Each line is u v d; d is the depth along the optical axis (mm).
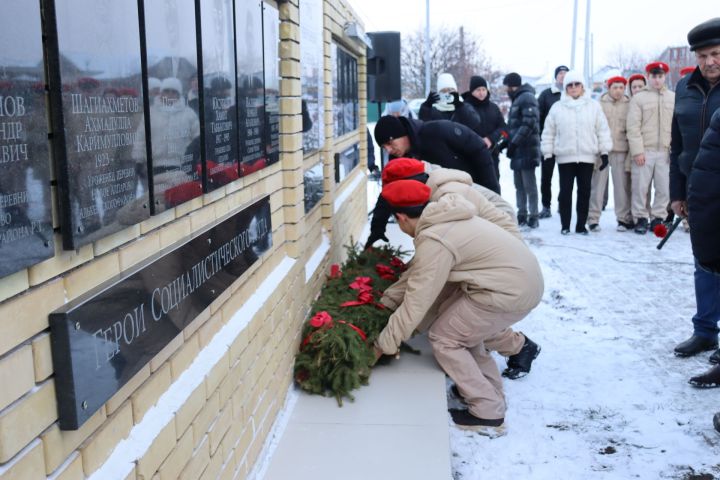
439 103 7656
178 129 2109
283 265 3646
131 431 1843
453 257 3516
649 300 5910
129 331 1737
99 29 1600
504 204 4484
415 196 3666
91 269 1630
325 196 5391
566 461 3357
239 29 2791
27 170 1318
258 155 3115
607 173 8883
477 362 3875
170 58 2043
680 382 4250
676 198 4840
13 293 1336
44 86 1390
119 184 1703
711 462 3340
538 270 3615
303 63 4160
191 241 2197
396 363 3973
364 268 4859
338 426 3271
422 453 3014
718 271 3861
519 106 8961
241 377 2707
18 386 1342
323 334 3668
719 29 4199
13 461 1315
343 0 6527
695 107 4590
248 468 2799
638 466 3311
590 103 8305
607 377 4352
